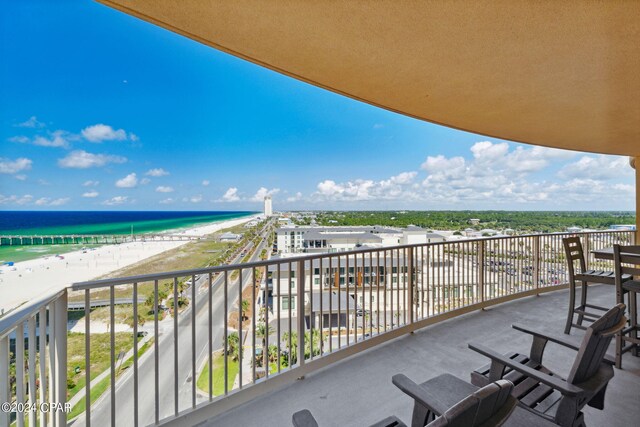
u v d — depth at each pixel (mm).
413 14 1907
